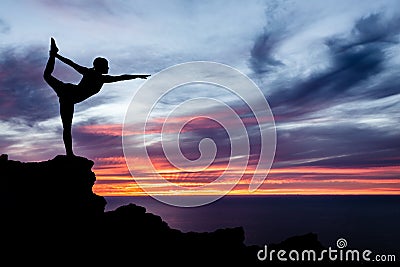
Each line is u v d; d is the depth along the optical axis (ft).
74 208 38.11
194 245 43.06
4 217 33.27
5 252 30.45
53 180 37.83
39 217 34.99
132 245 38.24
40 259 31.27
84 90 38.52
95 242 36.37
